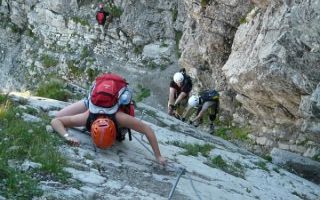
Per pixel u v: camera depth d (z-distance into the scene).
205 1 16.33
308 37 11.59
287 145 13.52
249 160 9.80
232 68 14.63
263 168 9.49
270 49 12.47
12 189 4.92
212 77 17.44
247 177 8.53
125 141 7.54
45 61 23.75
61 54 23.41
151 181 6.26
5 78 24.72
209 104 14.49
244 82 13.88
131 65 21.97
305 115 12.03
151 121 10.89
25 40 25.06
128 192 5.68
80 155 6.35
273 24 12.70
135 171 6.43
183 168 7.04
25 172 5.39
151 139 6.70
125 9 22.58
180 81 14.73
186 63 18.27
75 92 10.59
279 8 12.70
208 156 8.88
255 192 7.64
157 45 22.00
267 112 14.27
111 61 22.39
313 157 12.66
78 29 23.34
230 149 10.50
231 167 8.67
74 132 7.09
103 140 6.36
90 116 6.58
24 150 5.85
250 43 14.20
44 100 8.79
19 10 25.19
